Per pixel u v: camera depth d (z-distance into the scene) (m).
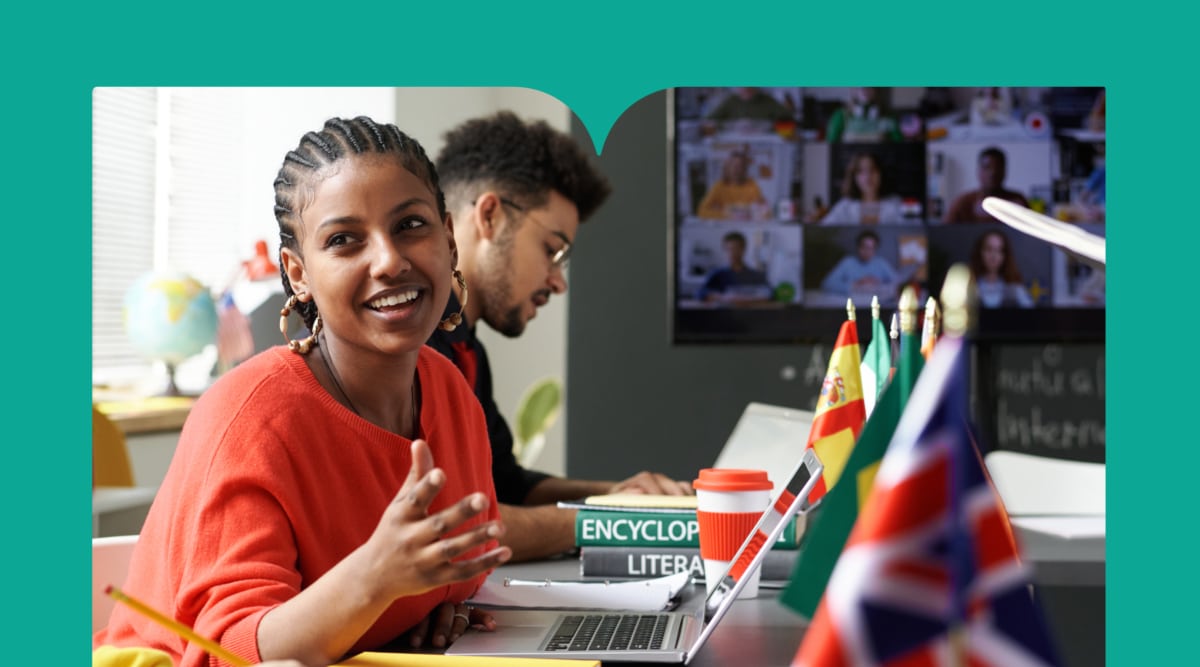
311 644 1.13
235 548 1.25
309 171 1.35
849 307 1.37
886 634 0.75
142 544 1.40
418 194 1.35
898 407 1.02
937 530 0.76
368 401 1.42
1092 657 2.62
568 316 4.50
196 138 4.70
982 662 0.77
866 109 4.42
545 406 5.26
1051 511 2.88
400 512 1.10
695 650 1.28
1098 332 4.40
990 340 4.43
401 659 1.19
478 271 2.50
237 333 4.14
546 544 1.90
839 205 4.43
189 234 4.66
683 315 4.46
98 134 4.24
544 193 2.51
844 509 1.02
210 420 1.33
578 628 1.40
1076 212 4.41
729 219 4.45
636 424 4.48
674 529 1.72
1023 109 4.40
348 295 1.33
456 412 1.58
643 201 4.46
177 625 0.99
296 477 1.32
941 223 4.42
